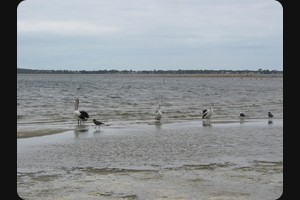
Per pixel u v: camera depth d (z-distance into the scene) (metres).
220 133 21.08
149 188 10.83
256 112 33.81
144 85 105.75
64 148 16.53
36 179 11.72
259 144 17.69
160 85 106.94
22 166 13.30
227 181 11.52
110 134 20.62
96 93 62.56
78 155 15.14
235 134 20.72
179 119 28.31
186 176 12.12
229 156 15.06
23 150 16.02
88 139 18.97
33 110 33.50
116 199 9.90
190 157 14.88
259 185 11.10
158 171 12.74
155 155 15.19
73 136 19.95
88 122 26.30
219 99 51.00
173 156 15.05
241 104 42.66
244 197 10.05
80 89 75.12
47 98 48.41
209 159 14.50
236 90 79.19
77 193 10.36
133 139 18.98
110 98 50.69
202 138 19.31
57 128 23.06
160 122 26.33
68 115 30.41
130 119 28.06
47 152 15.65
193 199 9.86
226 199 9.84
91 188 10.83
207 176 12.06
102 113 31.84
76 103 28.56
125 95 57.75
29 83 107.19
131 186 11.02
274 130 22.45
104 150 16.12
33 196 9.98
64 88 78.81
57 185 11.10
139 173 12.43
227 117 29.95
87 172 12.58
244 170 12.87
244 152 15.86
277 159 14.56
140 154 15.37
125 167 13.28
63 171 12.73
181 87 93.88
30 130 22.00
